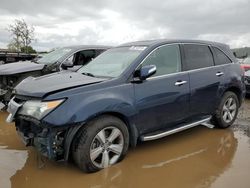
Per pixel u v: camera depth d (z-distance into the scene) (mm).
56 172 3885
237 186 3529
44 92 3648
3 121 6273
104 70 4566
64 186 3549
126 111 4051
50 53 8906
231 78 5707
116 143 4074
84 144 3689
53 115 3531
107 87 3977
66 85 3822
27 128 3879
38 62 8344
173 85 4648
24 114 3803
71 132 3633
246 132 5668
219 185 3559
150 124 4434
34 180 3674
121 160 4184
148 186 3561
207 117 5375
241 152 4633
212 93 5344
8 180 3670
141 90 4254
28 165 4086
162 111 4543
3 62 11805
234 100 5867
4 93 7137
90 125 3746
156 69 4535
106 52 5320
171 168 4039
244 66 11086
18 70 7242
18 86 4293
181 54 4992
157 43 4770
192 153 4578
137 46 4844
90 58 8547
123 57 4676
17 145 4840
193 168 4043
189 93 4891
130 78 4219
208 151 4668
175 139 5195
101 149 3877
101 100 3805
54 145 3607
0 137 5238
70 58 8156
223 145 4938
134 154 4500
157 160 4297
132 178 3746
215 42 5820
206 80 5203
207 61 5406
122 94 4051
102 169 3934
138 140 4551
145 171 3939
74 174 3832
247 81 9297
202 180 3699
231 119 5855
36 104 3703
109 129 3941
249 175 3820
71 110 3590
